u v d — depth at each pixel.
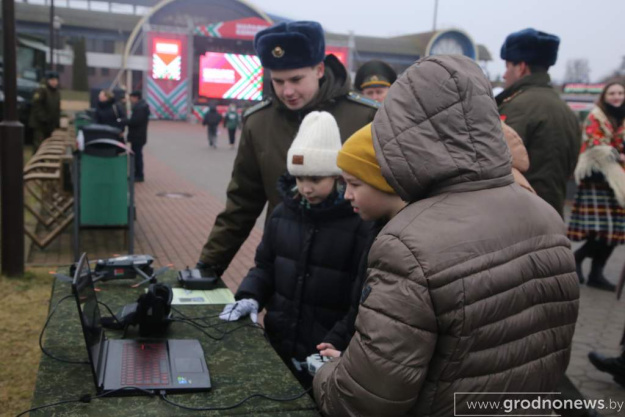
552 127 3.13
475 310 1.20
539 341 1.31
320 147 2.11
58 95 13.15
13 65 4.83
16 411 2.96
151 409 1.55
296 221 2.28
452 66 1.29
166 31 35.38
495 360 1.24
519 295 1.26
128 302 2.40
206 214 8.59
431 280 1.20
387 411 1.25
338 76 2.79
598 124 5.32
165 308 2.06
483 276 1.22
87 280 1.86
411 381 1.21
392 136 1.30
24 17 38.25
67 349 1.90
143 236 7.04
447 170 1.27
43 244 6.04
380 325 1.23
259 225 7.88
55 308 2.25
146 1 35.62
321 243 2.19
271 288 2.42
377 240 1.30
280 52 2.52
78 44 37.72
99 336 1.84
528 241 1.30
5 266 4.93
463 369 1.23
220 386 1.70
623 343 3.51
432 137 1.28
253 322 2.21
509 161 1.35
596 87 13.44
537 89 3.25
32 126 12.99
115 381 1.66
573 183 10.08
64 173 7.22
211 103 20.14
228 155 17.88
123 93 13.71
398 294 1.22
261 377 1.77
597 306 5.00
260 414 1.56
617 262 6.71
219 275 2.89
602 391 3.47
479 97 1.29
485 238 1.24
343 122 2.74
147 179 11.83
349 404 1.32
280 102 2.74
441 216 1.26
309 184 2.15
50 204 7.15
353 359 1.28
